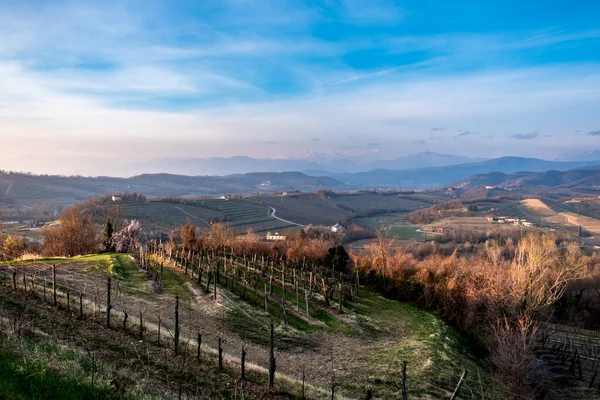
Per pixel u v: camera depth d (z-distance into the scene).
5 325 18.05
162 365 18.81
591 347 41.38
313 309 39.44
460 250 99.88
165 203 160.00
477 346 40.47
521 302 40.41
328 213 180.50
